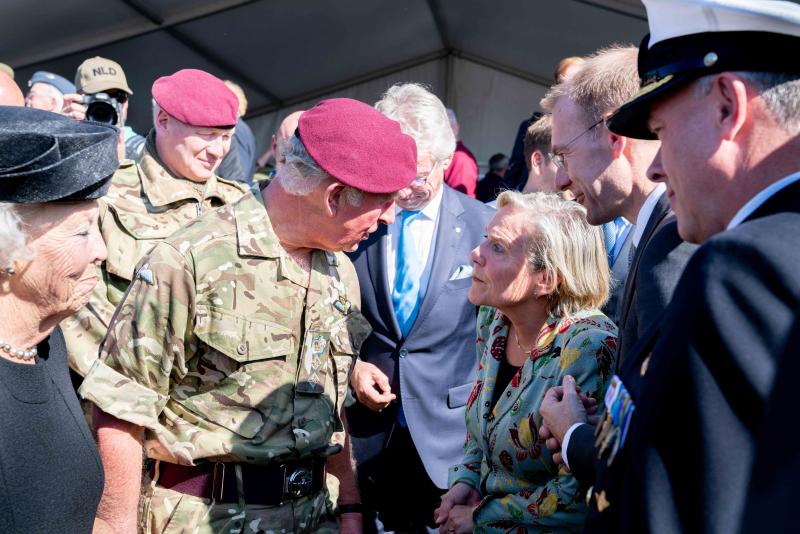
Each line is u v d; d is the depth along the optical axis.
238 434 2.52
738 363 1.30
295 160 2.51
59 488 2.00
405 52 12.79
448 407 3.79
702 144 1.60
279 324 2.57
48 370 2.11
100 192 2.06
